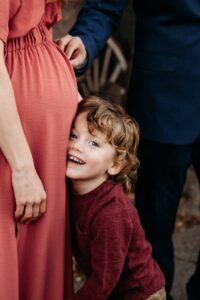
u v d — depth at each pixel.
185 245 3.39
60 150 1.71
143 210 2.54
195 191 3.96
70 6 2.75
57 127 1.69
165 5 2.27
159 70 2.34
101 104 1.79
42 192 1.65
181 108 2.36
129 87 2.46
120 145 1.77
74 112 1.74
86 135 1.75
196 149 2.47
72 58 2.09
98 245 1.76
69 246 1.84
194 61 2.31
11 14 1.62
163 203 2.48
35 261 1.74
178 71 2.32
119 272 1.77
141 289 1.89
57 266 1.78
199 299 2.59
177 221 3.63
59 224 1.75
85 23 2.27
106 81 4.52
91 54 2.16
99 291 1.78
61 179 1.73
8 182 1.65
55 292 1.80
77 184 1.79
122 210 1.76
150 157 2.44
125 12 4.17
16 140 1.57
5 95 1.55
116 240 1.75
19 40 1.67
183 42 2.29
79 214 1.81
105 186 1.78
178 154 2.40
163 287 1.95
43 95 1.66
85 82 4.52
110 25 2.35
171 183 2.46
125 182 1.85
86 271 1.95
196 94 2.35
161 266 2.57
